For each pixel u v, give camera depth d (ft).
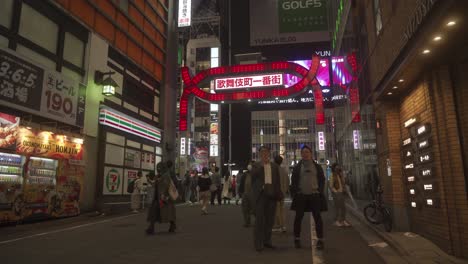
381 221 31.17
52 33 45.65
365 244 24.62
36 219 38.29
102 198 51.88
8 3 38.78
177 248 23.00
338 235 28.71
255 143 260.83
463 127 20.77
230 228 32.78
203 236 28.07
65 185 43.01
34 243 25.14
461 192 20.35
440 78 21.72
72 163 44.57
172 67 82.79
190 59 231.30
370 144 38.29
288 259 19.63
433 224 23.21
